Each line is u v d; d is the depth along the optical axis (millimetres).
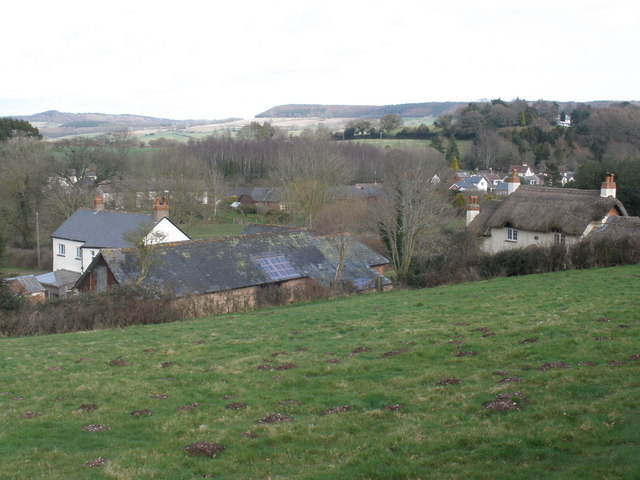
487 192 102500
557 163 121375
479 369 15359
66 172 83125
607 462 9625
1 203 76188
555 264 36281
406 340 18875
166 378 16766
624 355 14789
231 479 10570
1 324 27922
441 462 10531
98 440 12516
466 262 39031
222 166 127938
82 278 38094
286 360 17781
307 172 78125
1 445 12383
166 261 36156
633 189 64250
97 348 21297
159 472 10875
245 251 39156
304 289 35125
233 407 14117
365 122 174125
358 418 12945
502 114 157000
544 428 11312
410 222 43188
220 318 28094
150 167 91062
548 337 17172
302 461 11133
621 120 126875
